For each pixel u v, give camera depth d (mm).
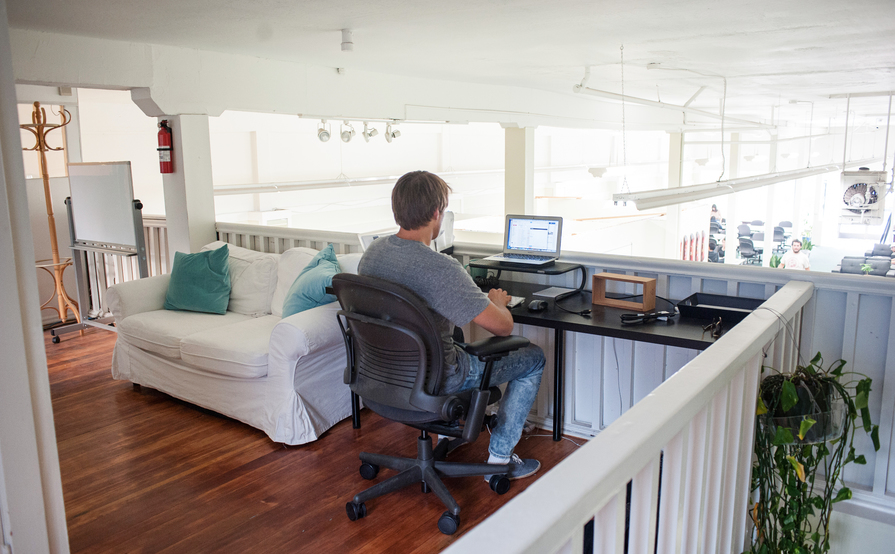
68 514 2445
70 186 4805
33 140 5605
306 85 5156
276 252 4461
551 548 777
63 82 3717
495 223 12359
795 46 4586
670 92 7934
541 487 839
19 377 1343
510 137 7625
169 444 3039
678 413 1113
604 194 15969
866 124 14609
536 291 3064
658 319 2510
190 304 3783
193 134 4422
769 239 14703
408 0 3117
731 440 1545
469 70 5773
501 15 3506
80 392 3748
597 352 2990
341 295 2244
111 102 7332
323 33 3922
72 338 4883
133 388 3818
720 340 1555
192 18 3383
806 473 1983
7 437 1332
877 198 9375
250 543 2236
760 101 9250
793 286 2295
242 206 8969
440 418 2119
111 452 2963
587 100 8609
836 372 2008
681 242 13508
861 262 12328
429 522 2354
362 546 2209
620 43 4453
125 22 3420
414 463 2521
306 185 8750
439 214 2162
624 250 12586
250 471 2760
